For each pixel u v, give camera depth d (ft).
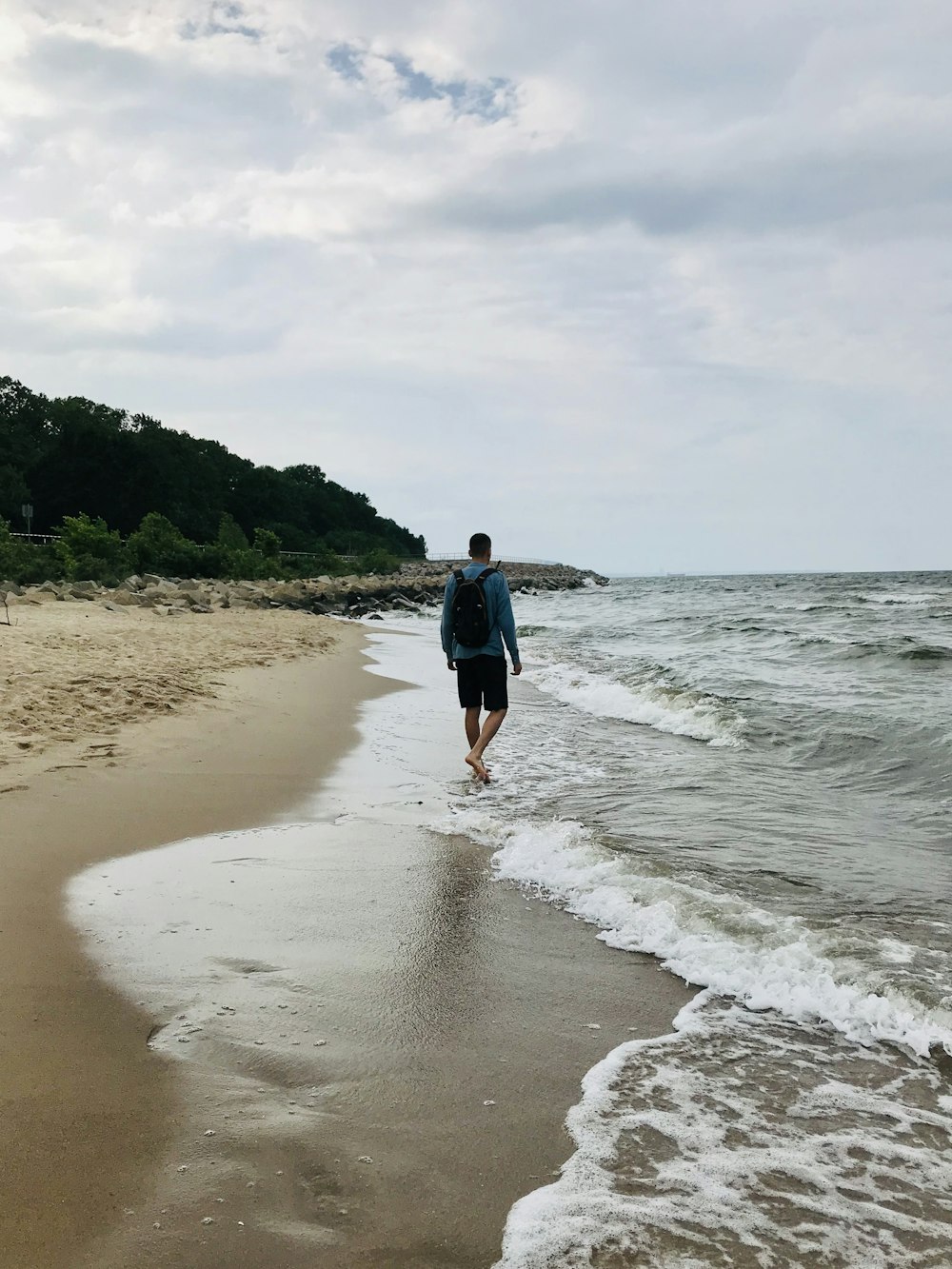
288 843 15.24
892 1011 9.36
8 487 223.51
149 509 219.61
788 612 97.14
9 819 15.20
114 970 9.95
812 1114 7.66
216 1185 6.44
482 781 20.71
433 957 10.81
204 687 30.01
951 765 20.99
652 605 124.77
